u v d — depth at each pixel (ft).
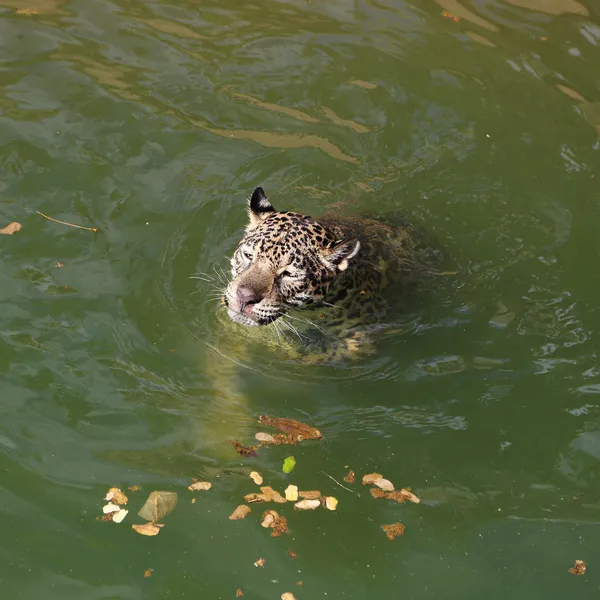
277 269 30.19
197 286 33.99
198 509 26.66
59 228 35.55
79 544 25.54
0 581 24.53
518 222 38.29
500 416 30.37
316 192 39.14
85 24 47.16
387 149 41.52
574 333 33.50
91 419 29.07
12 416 28.84
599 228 37.96
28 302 32.50
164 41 46.42
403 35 48.03
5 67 43.65
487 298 34.73
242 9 49.21
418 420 30.19
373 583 25.13
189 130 41.04
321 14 49.24
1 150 38.73
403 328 33.19
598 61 46.85
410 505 27.40
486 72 45.88
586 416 30.35
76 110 41.39
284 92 44.01
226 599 24.41
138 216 36.55
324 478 28.07
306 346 32.45
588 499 27.84
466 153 41.47
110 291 33.37
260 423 29.66
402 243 36.11
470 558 25.96
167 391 30.30
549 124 42.96
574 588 25.25
